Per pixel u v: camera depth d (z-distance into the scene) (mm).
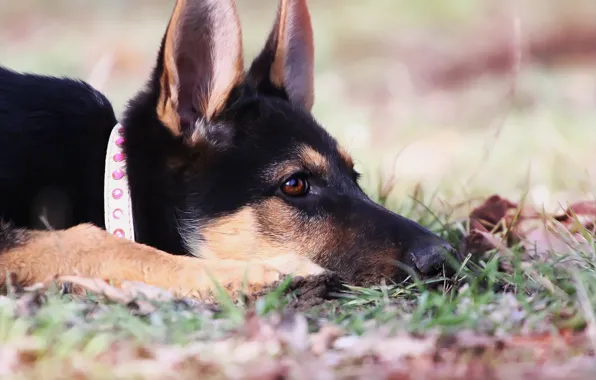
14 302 5395
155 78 6484
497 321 5059
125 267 6016
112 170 6539
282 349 4695
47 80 6898
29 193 6500
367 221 6297
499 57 22312
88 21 29812
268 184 6367
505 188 11406
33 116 6613
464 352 4676
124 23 29359
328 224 6340
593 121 16516
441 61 22812
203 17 6445
